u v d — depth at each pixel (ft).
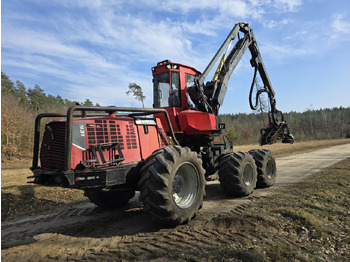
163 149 12.97
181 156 12.78
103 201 16.35
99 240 11.32
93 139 12.09
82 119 11.94
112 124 13.07
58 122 11.78
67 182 10.75
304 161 47.29
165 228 12.60
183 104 20.42
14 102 111.14
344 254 11.00
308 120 350.43
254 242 10.90
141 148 14.23
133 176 13.41
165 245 10.47
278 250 10.37
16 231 12.91
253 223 12.97
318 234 12.50
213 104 23.11
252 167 20.47
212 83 23.12
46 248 10.63
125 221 13.98
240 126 262.06
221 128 23.70
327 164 40.27
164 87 20.36
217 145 22.79
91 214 15.67
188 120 19.20
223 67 24.93
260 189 22.65
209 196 20.29
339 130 301.63
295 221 13.79
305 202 17.08
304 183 23.99
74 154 11.29
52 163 11.82
